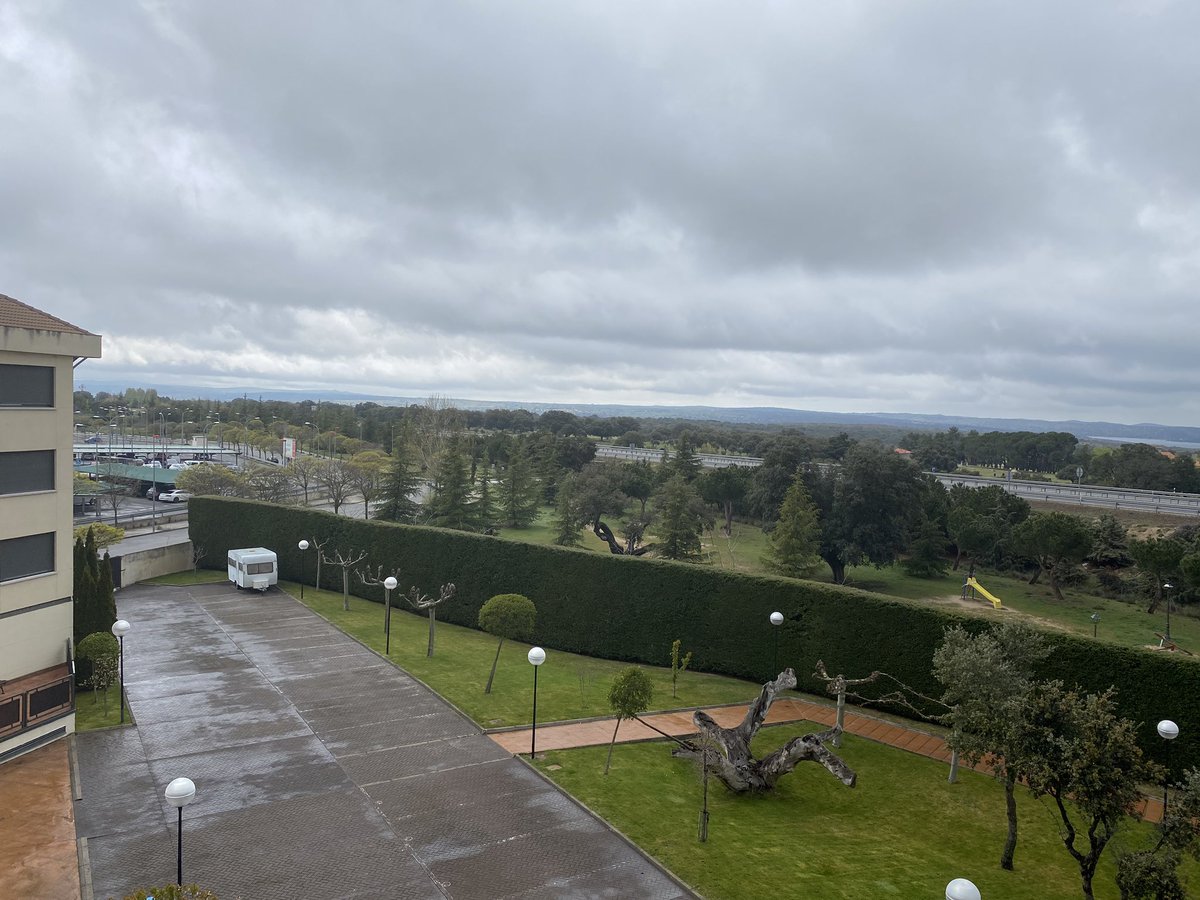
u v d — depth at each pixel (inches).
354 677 1012.5
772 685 751.7
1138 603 1899.6
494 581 1304.1
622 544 2502.5
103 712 864.3
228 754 762.8
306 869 563.2
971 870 584.7
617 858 588.7
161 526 2388.0
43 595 900.0
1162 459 3705.7
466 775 728.3
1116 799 481.7
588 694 972.6
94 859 569.6
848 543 2048.5
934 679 895.1
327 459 3208.7
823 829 648.4
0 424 848.9
